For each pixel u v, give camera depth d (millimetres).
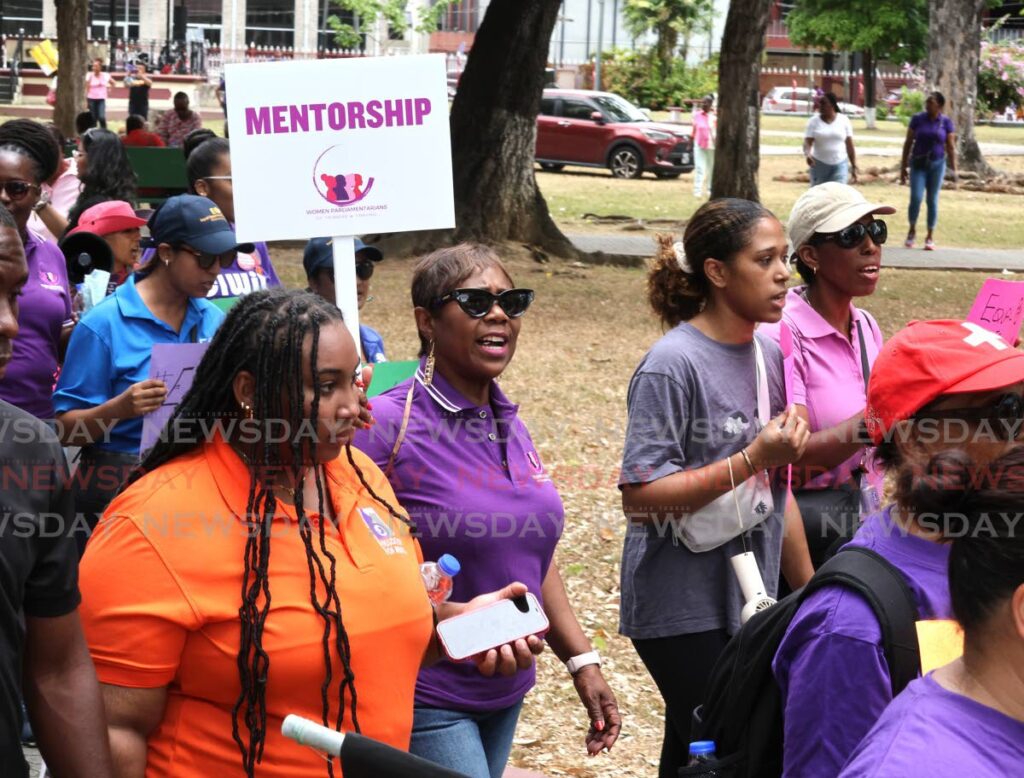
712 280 3820
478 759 3336
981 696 1906
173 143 21359
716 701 2777
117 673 2508
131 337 4535
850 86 62844
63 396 4512
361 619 2619
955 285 15789
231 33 53594
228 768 2564
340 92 3875
